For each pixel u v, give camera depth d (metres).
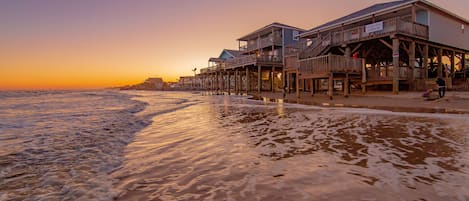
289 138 4.55
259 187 2.38
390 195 2.11
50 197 2.34
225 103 14.48
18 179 2.84
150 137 5.21
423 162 2.98
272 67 27.56
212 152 3.77
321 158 3.26
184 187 2.46
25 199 2.30
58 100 24.36
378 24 15.27
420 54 18.98
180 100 21.33
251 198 2.14
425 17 16.81
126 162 3.42
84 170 3.12
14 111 12.30
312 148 3.79
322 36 21.67
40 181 2.77
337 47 18.69
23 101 22.52
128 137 5.26
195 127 6.29
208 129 5.87
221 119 7.53
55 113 10.98
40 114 10.57
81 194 2.38
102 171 3.06
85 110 12.42
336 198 2.08
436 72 20.53
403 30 14.69
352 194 2.15
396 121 5.98
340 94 16.64
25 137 5.38
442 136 4.33
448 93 13.20
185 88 79.25
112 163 3.39
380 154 3.36
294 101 13.49
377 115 7.07
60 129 6.42
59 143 4.75
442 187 2.25
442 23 17.84
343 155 3.37
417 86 15.34
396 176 2.55
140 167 3.17
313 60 13.77
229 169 2.95
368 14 17.22
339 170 2.78
